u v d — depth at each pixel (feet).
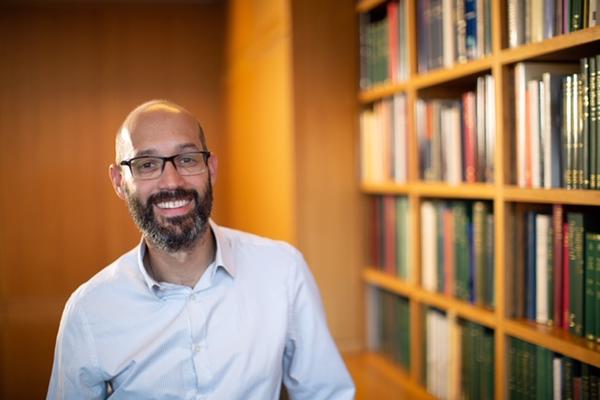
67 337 5.28
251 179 12.64
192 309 5.31
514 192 6.51
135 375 5.26
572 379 5.96
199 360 5.27
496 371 6.93
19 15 14.84
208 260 5.44
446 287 8.13
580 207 6.38
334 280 10.23
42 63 14.97
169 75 15.46
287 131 10.17
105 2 15.16
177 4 15.43
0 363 14.75
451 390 7.98
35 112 14.98
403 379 8.97
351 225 10.29
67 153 15.12
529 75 6.45
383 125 9.50
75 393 5.26
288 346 5.74
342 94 10.22
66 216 15.15
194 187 5.16
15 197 14.96
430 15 8.18
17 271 14.98
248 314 5.43
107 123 15.26
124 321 5.28
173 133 5.15
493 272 7.18
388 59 9.37
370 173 9.99
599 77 5.49
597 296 5.74
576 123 5.80
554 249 6.31
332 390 5.70
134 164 5.13
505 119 6.71
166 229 5.10
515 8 6.52
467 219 7.67
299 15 10.02
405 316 9.25
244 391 5.33
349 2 10.23
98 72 15.20
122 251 15.35
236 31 13.74
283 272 5.64
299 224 10.09
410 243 8.87
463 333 7.70
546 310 6.46
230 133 14.73
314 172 10.14
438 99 8.60
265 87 11.37
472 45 7.30
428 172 8.39
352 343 10.34
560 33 5.97
